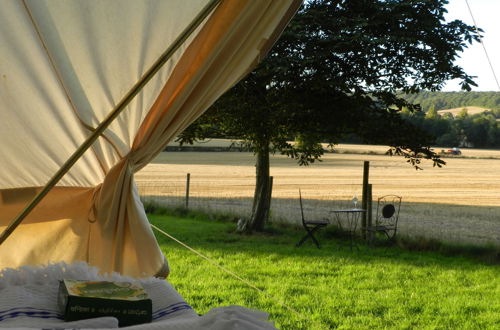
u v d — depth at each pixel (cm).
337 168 4569
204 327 232
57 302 279
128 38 292
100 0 271
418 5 1239
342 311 732
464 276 995
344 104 1296
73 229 407
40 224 408
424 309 764
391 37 1174
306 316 695
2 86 319
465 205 2348
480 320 718
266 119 1259
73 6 272
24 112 337
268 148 1447
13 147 368
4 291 282
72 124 346
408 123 1395
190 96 350
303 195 2462
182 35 293
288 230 1473
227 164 4484
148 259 387
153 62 307
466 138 8475
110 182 387
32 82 316
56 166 389
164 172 3650
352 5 1251
